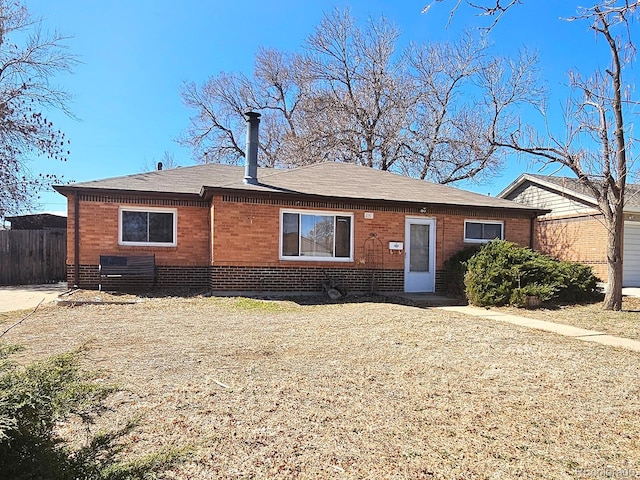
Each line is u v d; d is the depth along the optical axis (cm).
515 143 1118
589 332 736
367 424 339
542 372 486
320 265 1201
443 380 452
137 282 1203
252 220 1142
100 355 528
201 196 1192
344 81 2752
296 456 287
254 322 766
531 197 2064
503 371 487
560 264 1127
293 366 493
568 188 1753
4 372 192
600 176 1019
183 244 1238
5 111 1723
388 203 1244
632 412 372
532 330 741
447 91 2530
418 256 1302
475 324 779
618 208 997
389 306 992
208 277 1243
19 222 2002
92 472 171
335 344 604
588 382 452
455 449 301
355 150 2673
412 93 2598
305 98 2867
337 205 1217
